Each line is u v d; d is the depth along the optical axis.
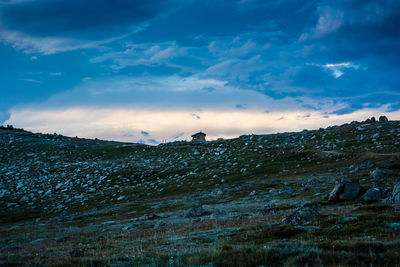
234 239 17.58
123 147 167.25
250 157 107.62
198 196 66.81
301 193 49.94
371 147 91.31
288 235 16.75
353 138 112.25
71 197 82.69
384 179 49.16
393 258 9.62
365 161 71.62
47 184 96.62
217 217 34.59
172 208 54.12
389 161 65.38
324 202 36.22
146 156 140.25
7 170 116.38
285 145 123.00
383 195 32.34
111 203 72.81
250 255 11.35
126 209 60.09
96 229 39.09
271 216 28.08
